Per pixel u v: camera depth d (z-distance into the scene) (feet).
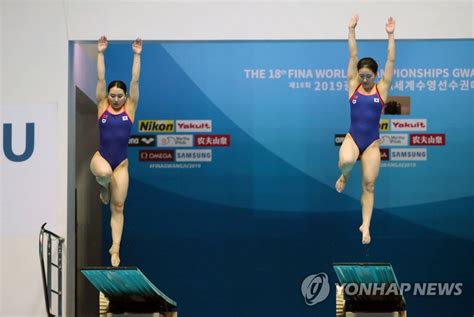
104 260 61.31
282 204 61.62
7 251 57.57
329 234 61.57
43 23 58.34
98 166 50.31
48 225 57.62
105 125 51.03
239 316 61.57
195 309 61.52
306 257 61.57
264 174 61.72
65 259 57.31
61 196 57.67
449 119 60.80
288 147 61.41
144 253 61.62
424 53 60.54
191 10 58.18
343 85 61.11
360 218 61.52
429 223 61.11
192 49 61.41
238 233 61.72
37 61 58.18
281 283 61.57
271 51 61.21
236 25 58.03
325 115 61.21
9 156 57.88
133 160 61.77
